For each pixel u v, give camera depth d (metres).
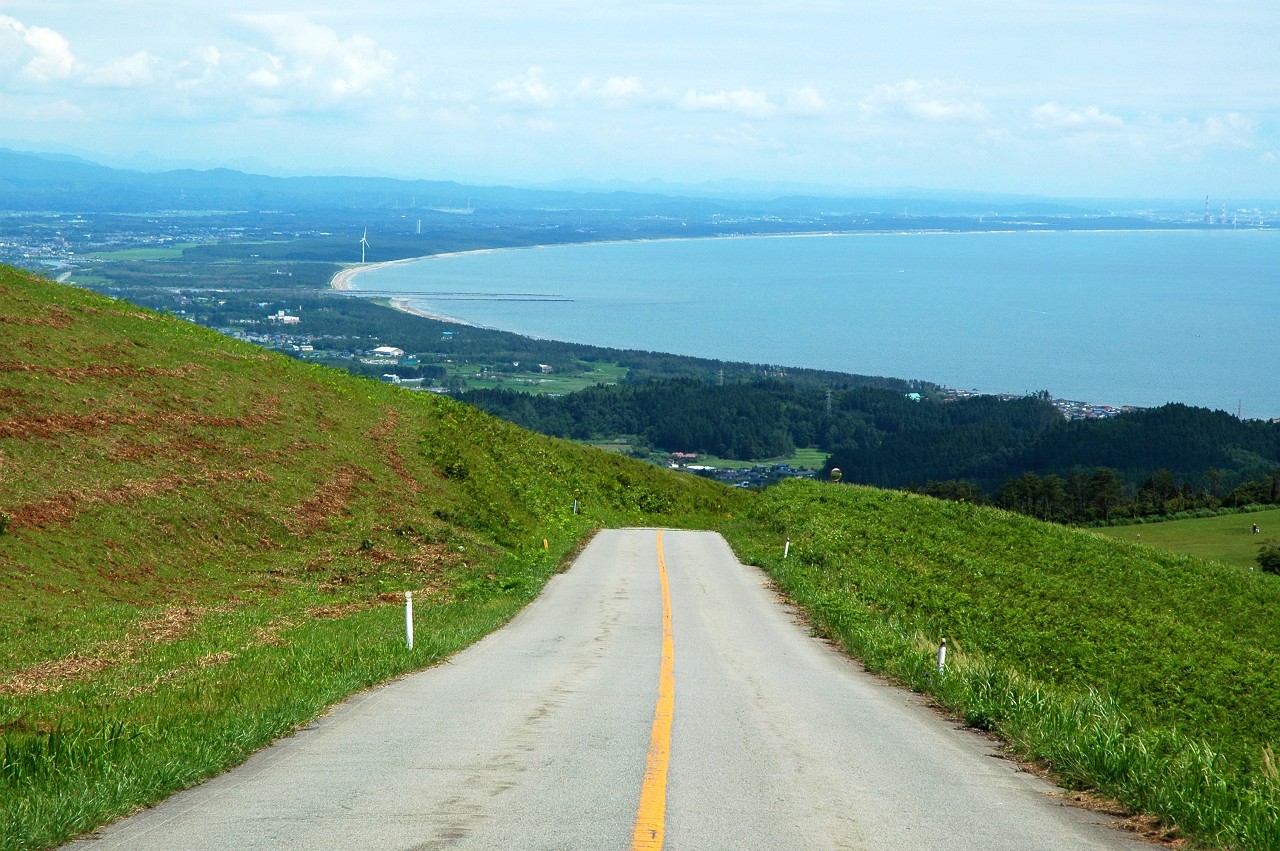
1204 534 77.75
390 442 39.41
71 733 10.12
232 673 14.26
